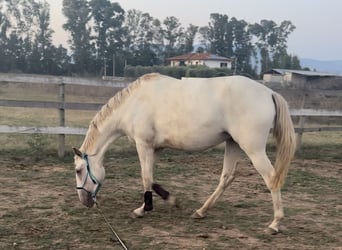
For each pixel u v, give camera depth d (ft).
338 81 112.06
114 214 18.11
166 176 25.59
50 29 219.82
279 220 16.03
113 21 223.92
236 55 254.47
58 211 18.29
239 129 15.58
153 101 16.98
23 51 214.28
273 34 256.73
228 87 15.83
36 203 19.34
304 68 198.08
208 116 15.92
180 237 15.60
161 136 17.02
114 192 21.66
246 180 25.39
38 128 28.60
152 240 15.21
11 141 34.24
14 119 48.85
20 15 216.95
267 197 21.63
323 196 22.36
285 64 193.26
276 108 15.69
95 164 17.58
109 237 15.39
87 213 18.13
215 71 129.29
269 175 15.48
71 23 220.02
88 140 17.79
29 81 28.66
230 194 22.03
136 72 169.37
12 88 108.88
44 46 217.36
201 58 208.44
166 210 18.79
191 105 16.17
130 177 24.95
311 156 33.99
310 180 25.94
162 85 17.08
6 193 20.81
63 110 29.30
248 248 14.74
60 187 22.21
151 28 236.84
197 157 31.42
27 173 24.98
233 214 18.51
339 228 17.15
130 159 29.81
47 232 15.74
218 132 16.12
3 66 209.97
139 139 17.29
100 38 222.48
